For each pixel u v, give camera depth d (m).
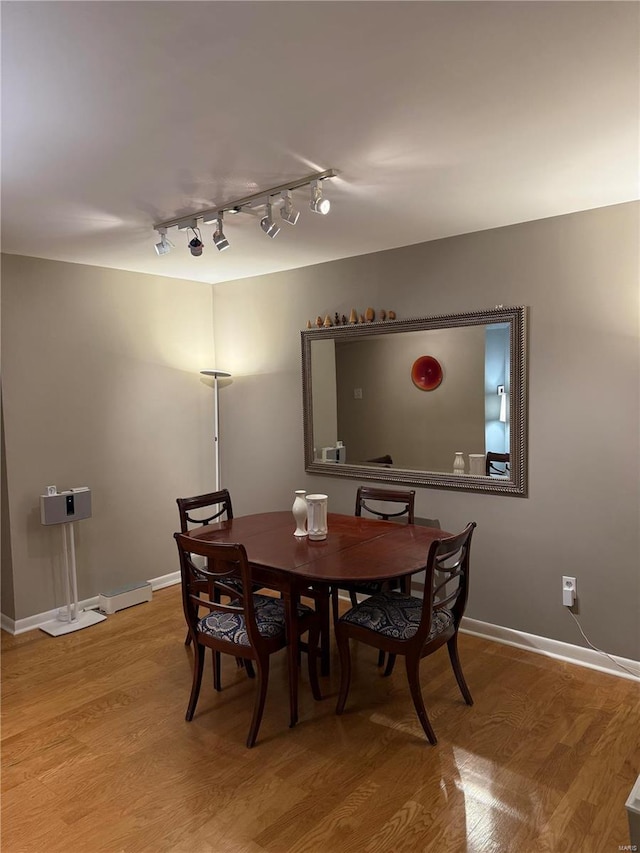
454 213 2.97
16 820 2.07
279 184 2.48
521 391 3.21
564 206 2.89
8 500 3.66
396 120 1.88
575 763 2.31
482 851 1.89
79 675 3.14
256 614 2.70
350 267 3.96
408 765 2.32
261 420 4.66
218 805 2.12
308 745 2.47
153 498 4.50
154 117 1.81
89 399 4.07
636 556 2.93
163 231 3.05
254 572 2.74
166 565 4.61
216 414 4.72
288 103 1.75
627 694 2.82
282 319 4.43
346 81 1.62
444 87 1.67
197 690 2.68
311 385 4.25
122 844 1.95
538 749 2.40
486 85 1.67
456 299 3.46
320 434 4.23
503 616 3.40
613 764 2.30
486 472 3.39
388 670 3.07
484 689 2.89
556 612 3.20
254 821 2.04
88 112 1.77
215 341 4.96
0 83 1.58
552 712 2.67
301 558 2.69
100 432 4.14
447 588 3.63
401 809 2.08
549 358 3.13
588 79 1.64
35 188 2.44
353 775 2.27
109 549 4.21
